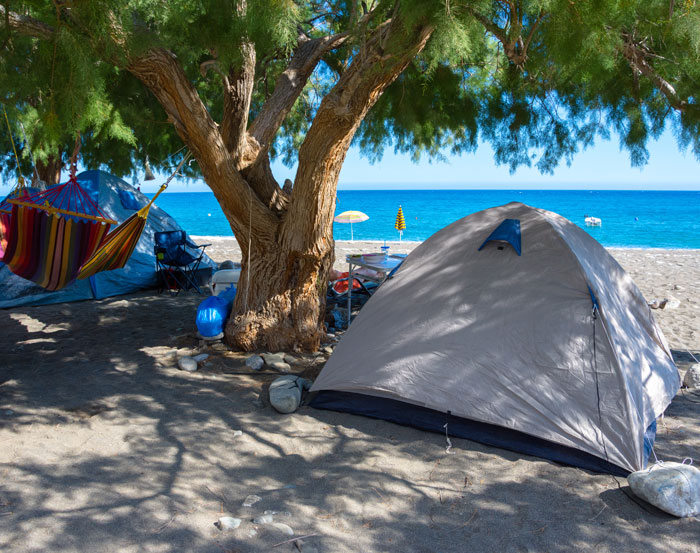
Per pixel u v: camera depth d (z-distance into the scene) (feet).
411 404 14.82
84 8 12.65
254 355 19.36
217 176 18.47
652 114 20.68
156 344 21.53
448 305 15.07
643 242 86.02
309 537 9.95
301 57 22.34
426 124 26.53
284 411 15.33
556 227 14.83
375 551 9.64
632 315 15.99
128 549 9.50
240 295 20.71
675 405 15.90
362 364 15.44
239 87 18.99
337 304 27.04
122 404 15.78
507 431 13.69
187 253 31.27
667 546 9.81
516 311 14.28
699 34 12.78
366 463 12.76
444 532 10.23
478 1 12.12
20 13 14.35
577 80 19.11
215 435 13.99
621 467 12.17
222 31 14.79
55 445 13.24
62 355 20.18
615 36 13.16
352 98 16.44
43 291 28.55
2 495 11.02
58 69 14.11
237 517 10.55
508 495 11.48
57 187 19.29
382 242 61.62
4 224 18.81
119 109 25.07
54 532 9.89
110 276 30.53
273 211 20.80
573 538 10.06
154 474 12.05
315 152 17.85
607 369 13.00
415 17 11.84
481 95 25.03
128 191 32.99
